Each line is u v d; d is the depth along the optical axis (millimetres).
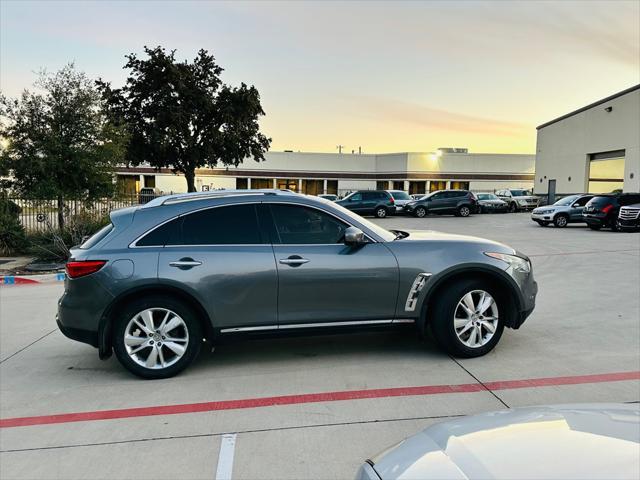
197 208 4484
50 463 3029
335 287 4457
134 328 4340
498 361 4664
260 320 4402
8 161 13227
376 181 55906
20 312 7105
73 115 13734
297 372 4465
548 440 1708
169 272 4250
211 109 31281
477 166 53312
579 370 4426
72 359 4996
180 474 2885
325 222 4609
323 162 55312
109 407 3814
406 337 5461
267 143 34281
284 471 2895
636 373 4348
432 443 1819
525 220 26953
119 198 14969
